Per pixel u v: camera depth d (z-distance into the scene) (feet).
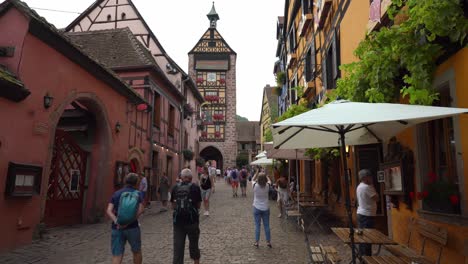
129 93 42.88
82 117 38.55
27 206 25.21
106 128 38.04
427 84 15.84
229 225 35.01
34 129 25.88
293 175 64.64
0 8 24.86
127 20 72.23
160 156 61.82
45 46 27.22
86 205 36.99
